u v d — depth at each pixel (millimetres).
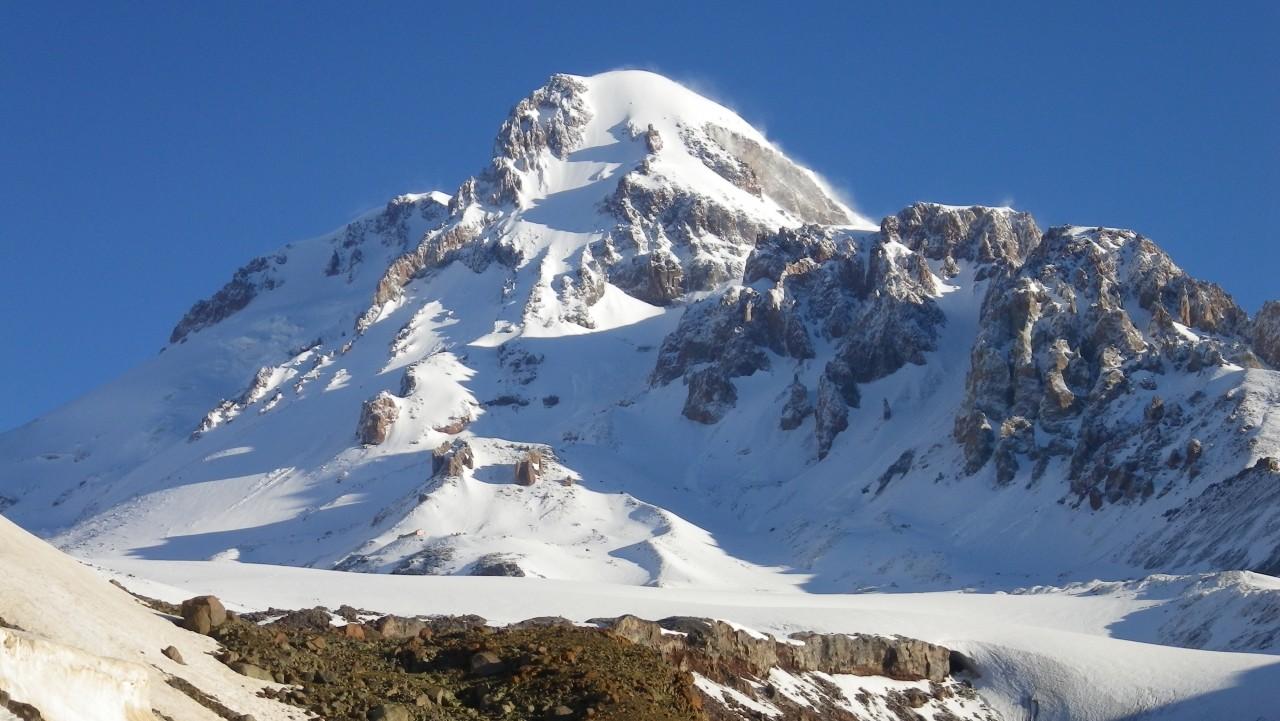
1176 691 134750
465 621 101000
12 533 54875
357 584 145375
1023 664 138875
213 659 57094
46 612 50625
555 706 66875
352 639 74375
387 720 57719
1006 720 133000
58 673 43844
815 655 125750
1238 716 130250
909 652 133125
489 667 70938
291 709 55312
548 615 129000
